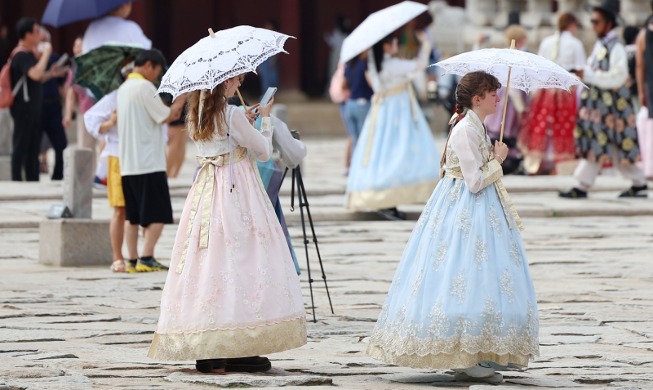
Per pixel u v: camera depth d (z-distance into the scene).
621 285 29.80
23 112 51.38
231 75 20.42
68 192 34.34
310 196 47.88
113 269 32.34
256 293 20.27
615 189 49.25
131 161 31.50
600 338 23.72
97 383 19.66
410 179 41.59
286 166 24.86
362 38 40.41
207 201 20.61
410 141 41.84
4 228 40.09
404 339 19.83
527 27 76.12
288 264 20.67
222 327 20.05
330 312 26.48
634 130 45.84
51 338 23.61
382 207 41.66
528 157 54.47
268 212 20.80
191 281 20.33
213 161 20.78
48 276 31.59
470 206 20.08
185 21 108.00
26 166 52.09
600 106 45.72
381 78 42.12
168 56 107.62
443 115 92.12
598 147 45.81
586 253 34.97
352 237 38.53
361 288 29.44
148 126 31.55
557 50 50.94
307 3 110.38
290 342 20.31
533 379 20.20
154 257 34.19
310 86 110.38
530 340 19.72
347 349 22.91
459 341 19.53
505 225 20.11
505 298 19.64
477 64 20.69
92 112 32.56
